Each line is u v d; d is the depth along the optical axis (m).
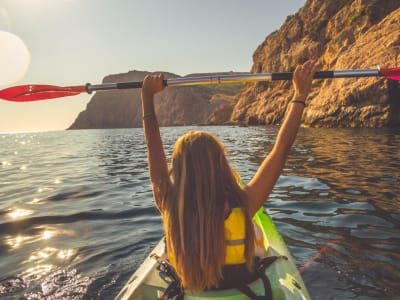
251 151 14.97
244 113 59.69
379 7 36.38
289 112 1.74
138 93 168.38
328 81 31.75
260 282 2.08
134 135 50.22
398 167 8.58
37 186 8.98
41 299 3.24
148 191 7.74
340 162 9.86
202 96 126.25
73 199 7.22
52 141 40.47
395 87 25.03
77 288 3.42
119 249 4.35
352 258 3.74
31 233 5.09
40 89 2.99
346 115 27.59
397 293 3.06
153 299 2.44
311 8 53.44
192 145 1.59
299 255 3.87
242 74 2.16
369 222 4.80
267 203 5.98
